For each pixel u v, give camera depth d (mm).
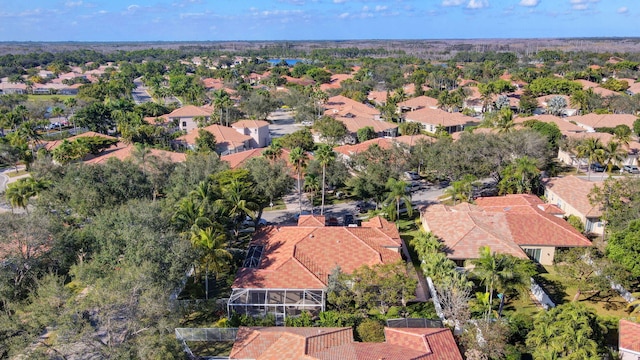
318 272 44688
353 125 112250
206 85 193250
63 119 138500
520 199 62188
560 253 51406
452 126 115188
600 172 83625
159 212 45156
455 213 56250
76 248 46125
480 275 39938
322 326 39312
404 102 146750
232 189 55062
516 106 142750
